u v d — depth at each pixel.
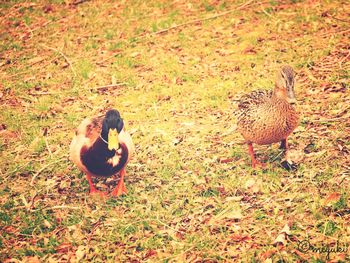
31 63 4.08
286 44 3.84
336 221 2.80
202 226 2.88
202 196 3.00
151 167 3.18
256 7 4.21
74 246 2.88
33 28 4.44
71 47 4.16
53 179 3.19
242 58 3.80
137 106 3.59
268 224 2.84
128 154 2.99
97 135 2.95
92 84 3.80
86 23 4.38
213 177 3.07
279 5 4.18
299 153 3.11
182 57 3.90
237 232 2.84
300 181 2.98
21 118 3.61
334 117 3.27
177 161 3.18
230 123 3.37
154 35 4.12
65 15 4.54
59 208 3.04
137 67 3.88
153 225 2.91
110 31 4.24
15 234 2.96
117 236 2.89
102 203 3.03
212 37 4.02
